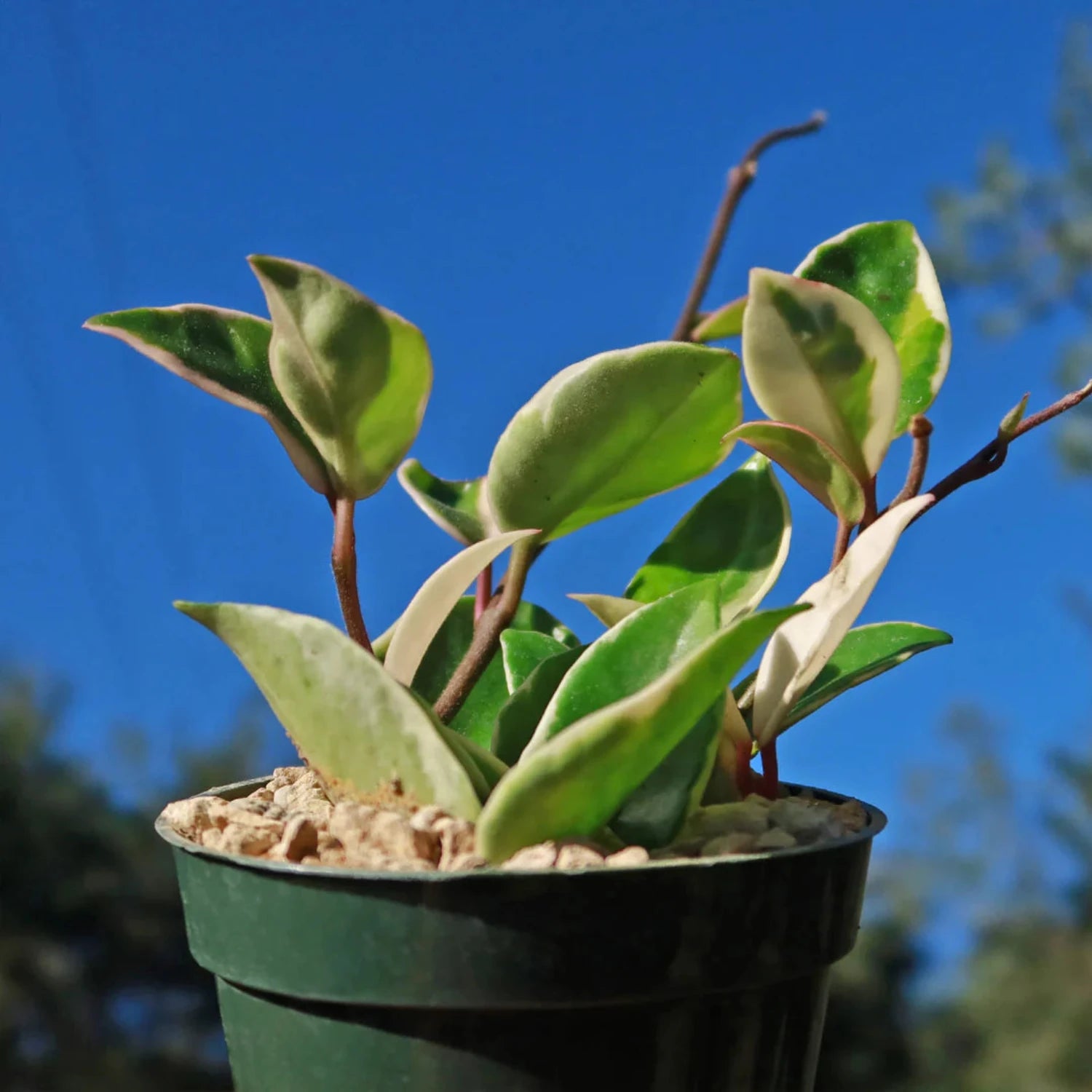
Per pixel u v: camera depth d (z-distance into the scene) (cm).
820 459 49
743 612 51
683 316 56
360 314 48
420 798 46
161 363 50
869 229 52
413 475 56
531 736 49
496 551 48
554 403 49
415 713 45
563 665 49
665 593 52
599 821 45
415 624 49
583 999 44
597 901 44
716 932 44
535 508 50
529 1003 44
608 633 47
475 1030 44
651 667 47
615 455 49
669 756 46
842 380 48
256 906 45
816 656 48
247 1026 45
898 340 51
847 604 47
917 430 49
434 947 44
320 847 46
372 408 49
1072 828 225
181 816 47
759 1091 45
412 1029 44
